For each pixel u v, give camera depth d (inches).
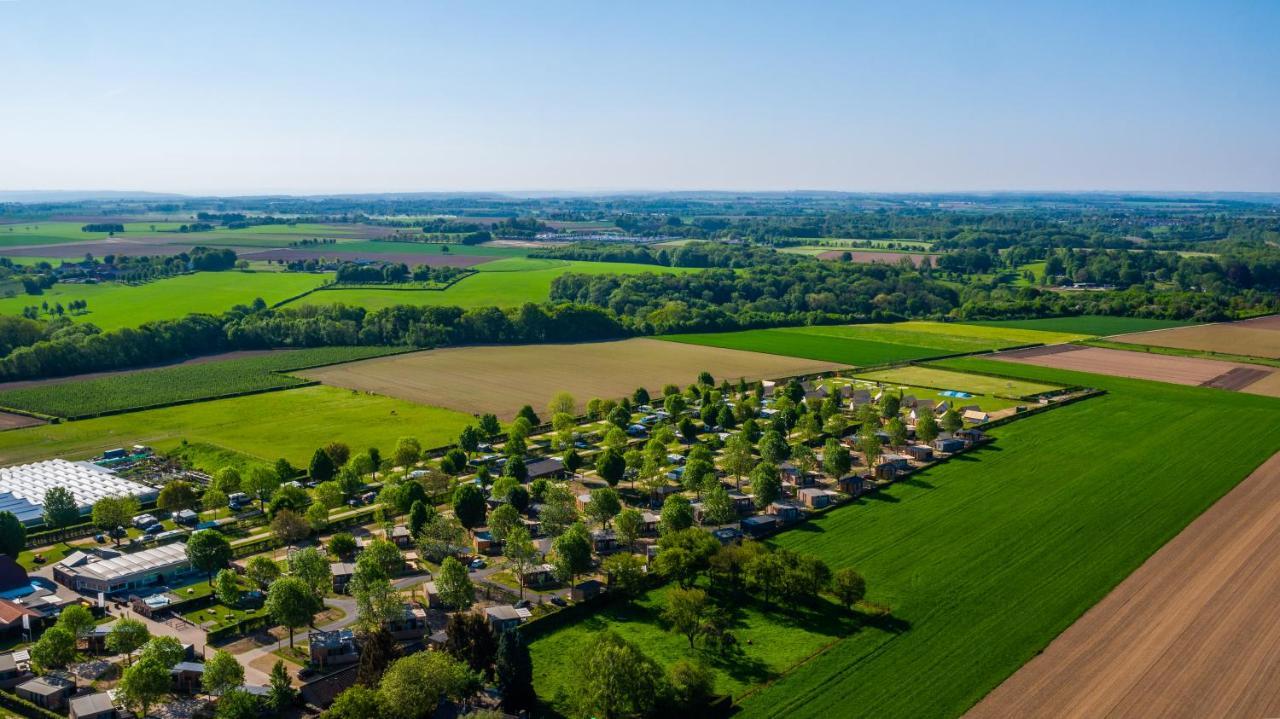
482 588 5447.8
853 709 3964.1
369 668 4180.6
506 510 6077.8
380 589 4790.8
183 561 5733.3
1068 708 3934.5
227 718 3905.0
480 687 4170.8
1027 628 4692.4
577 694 4131.4
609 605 5167.3
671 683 4040.4
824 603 5108.3
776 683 4210.1
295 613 4709.6
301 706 4158.5
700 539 5472.4
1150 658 4365.2
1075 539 5910.4
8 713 4168.3
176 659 4394.7
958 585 5241.1
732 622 4918.8
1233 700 3993.6
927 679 4207.7
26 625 4913.9
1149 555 5629.9
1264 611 4852.4
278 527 6102.4
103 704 4099.4
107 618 5118.1
